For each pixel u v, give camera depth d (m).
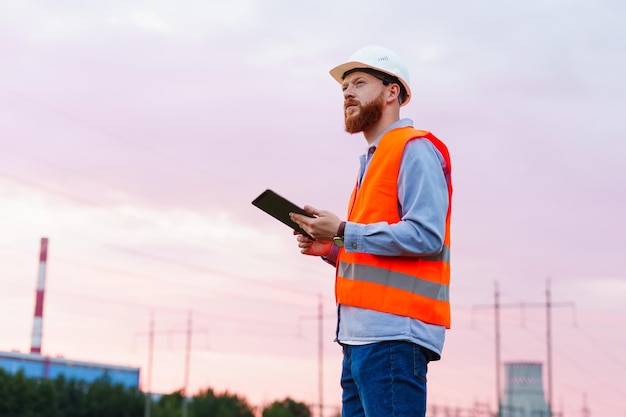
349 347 5.09
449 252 5.20
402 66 5.31
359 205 5.20
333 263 5.65
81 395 68.25
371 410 4.90
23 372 63.50
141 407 71.31
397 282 4.95
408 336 4.88
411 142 5.08
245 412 96.81
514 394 111.44
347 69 5.38
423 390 4.92
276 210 5.15
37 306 99.56
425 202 4.93
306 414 110.62
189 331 77.31
